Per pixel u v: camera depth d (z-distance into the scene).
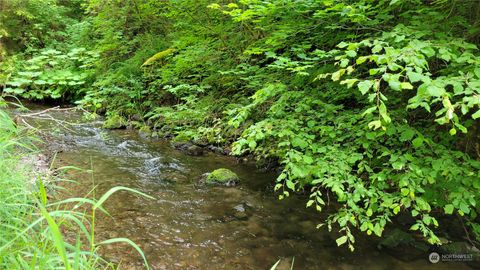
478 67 2.12
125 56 10.02
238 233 3.76
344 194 2.64
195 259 3.21
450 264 3.26
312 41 3.67
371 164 3.13
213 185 5.11
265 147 5.65
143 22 9.43
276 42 3.56
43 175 3.00
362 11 2.73
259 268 3.15
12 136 2.64
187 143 7.05
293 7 3.28
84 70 10.65
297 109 3.04
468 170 2.46
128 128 8.45
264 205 4.50
